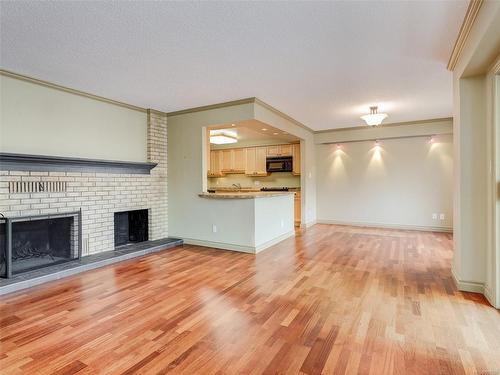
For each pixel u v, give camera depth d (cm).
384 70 334
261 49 281
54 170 368
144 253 441
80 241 388
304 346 196
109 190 437
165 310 251
